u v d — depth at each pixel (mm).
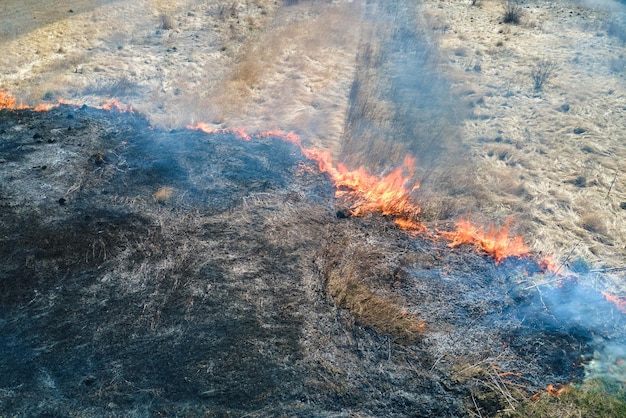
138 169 8242
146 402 5059
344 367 5516
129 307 5992
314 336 5812
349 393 5281
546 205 8195
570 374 5598
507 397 5332
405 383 5418
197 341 5652
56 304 5984
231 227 7258
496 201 8227
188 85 11367
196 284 6324
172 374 5312
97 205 7453
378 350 5730
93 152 8531
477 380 5484
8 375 5242
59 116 9430
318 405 5160
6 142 8586
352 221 7586
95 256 6613
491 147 9633
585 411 5230
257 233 7191
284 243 7055
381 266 6844
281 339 5738
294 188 8141
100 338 5637
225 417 4977
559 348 5855
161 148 8789
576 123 10422
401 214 7770
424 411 5188
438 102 11039
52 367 5336
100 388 5160
